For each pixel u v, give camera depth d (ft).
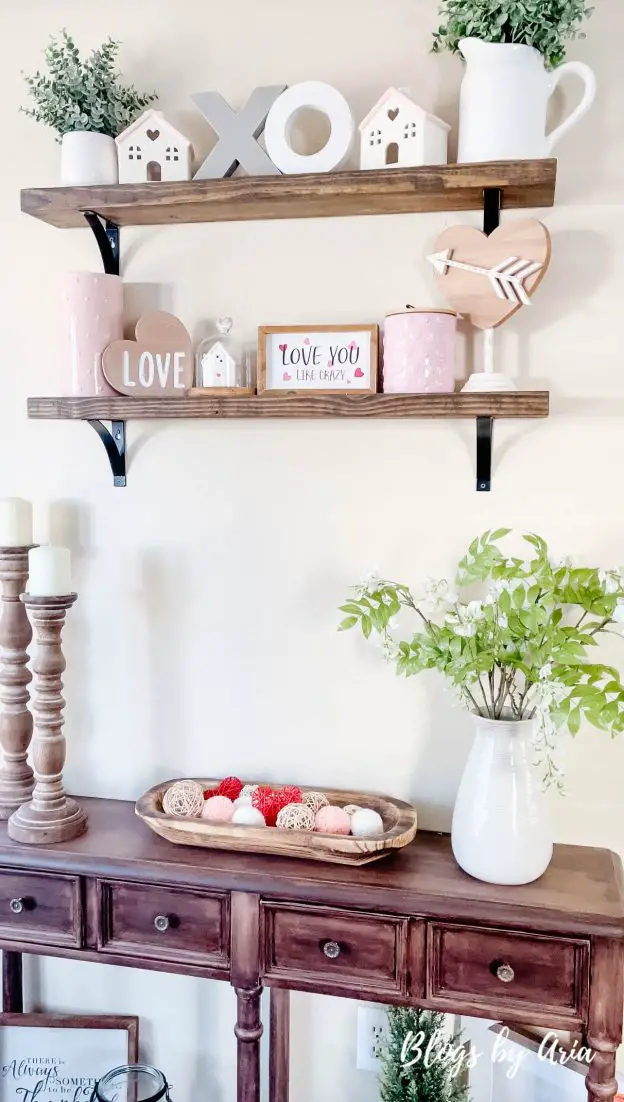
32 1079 5.47
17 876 4.65
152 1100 4.87
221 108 4.74
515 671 4.53
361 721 5.14
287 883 4.24
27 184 5.37
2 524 5.07
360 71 4.87
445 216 4.84
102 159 4.87
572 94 4.61
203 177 4.77
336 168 4.54
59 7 5.25
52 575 4.76
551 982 4.00
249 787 5.05
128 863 4.45
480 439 4.73
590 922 3.89
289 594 5.20
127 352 4.81
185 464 5.28
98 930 4.56
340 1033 5.37
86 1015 5.66
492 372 4.50
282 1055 5.25
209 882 4.33
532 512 4.82
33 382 5.46
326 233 4.97
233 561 5.26
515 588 4.25
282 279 5.05
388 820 4.75
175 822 4.53
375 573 4.60
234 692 5.32
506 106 4.22
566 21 4.16
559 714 3.80
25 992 5.77
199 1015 5.59
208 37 5.05
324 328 4.69
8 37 5.33
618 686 3.86
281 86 4.68
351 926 4.21
